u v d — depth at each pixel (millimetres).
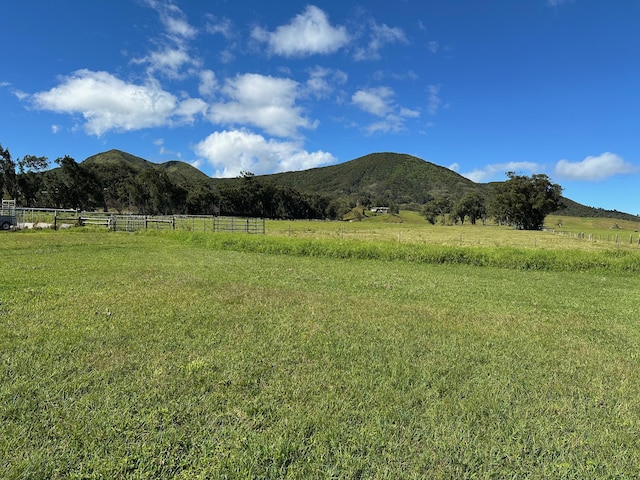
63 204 89062
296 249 21422
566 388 4934
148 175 98000
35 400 4105
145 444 3434
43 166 84500
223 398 4316
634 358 6238
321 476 3143
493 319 8523
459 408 4309
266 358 5559
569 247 33719
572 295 12148
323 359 5613
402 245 21172
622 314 9602
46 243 21094
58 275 11703
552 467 3363
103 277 11688
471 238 46812
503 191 88062
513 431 3883
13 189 80438
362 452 3477
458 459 3410
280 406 4207
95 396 4234
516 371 5449
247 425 3803
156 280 11523
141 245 22766
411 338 6824
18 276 11195
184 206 106000
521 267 18766
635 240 51188
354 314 8391
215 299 9258
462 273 16516
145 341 6059
